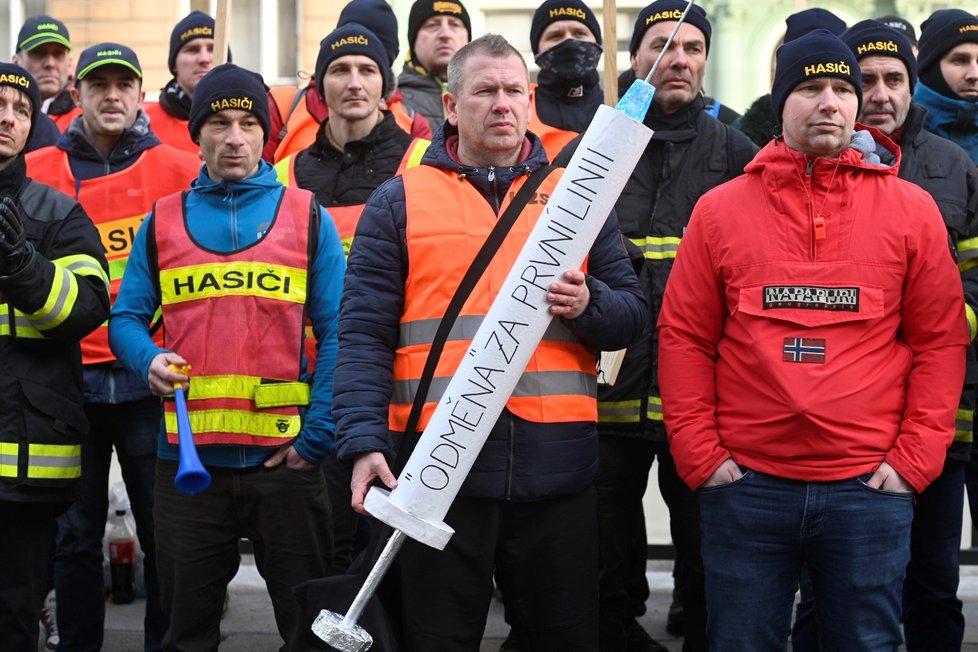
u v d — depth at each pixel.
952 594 7.17
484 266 5.91
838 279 5.93
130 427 7.90
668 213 7.29
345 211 8.11
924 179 7.04
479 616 5.92
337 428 5.88
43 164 8.34
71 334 6.68
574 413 5.93
